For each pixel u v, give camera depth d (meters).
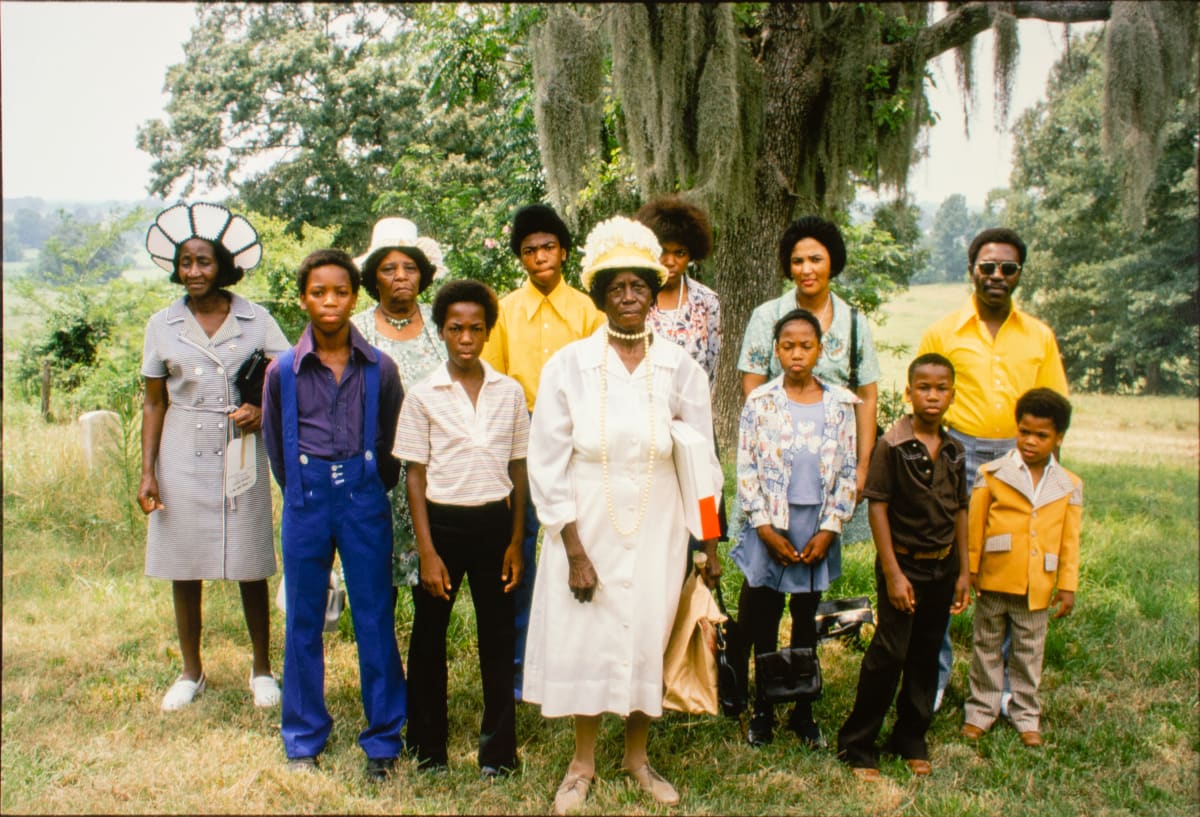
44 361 8.67
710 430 2.82
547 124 6.46
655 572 2.69
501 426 2.87
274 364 2.90
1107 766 3.11
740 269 7.54
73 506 5.33
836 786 2.91
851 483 3.06
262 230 9.74
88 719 3.19
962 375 3.42
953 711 3.51
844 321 3.28
